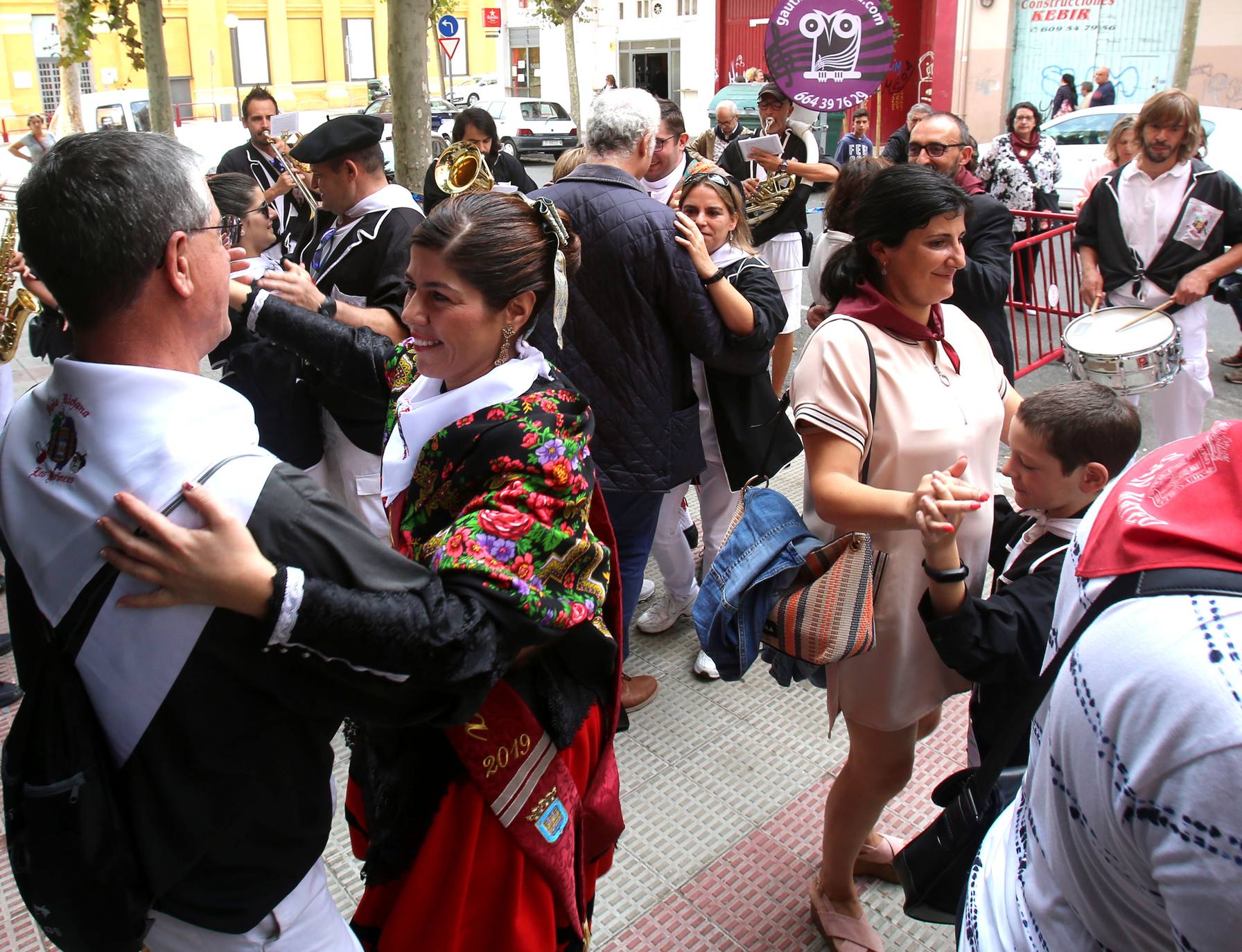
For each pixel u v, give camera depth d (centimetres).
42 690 125
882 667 214
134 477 117
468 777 160
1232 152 1066
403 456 165
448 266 155
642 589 408
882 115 1773
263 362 298
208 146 1655
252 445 125
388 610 123
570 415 154
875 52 545
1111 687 104
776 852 273
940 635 190
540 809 164
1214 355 700
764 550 205
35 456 125
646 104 292
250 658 123
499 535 141
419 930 166
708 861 271
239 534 115
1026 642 196
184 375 121
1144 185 468
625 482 292
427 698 137
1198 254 461
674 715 335
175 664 120
